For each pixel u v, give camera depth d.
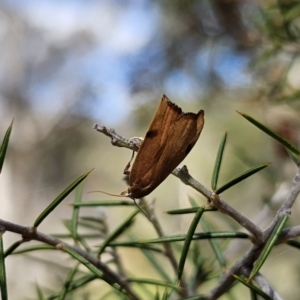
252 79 0.49
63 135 1.20
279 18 0.42
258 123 0.26
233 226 0.35
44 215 0.27
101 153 1.25
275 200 0.37
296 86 0.46
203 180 0.79
